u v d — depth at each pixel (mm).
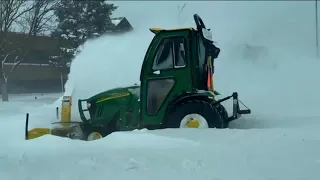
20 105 23312
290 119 11914
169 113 10109
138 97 10703
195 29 10562
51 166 7305
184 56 10250
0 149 8938
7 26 29172
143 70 10375
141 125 10312
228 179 6305
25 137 10680
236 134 9180
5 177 6789
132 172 6789
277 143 8352
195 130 9484
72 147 8742
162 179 6406
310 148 7887
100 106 10836
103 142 9109
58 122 11078
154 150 8047
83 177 6633
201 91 10242
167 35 10328
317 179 6180
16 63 32000
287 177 6301
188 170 6801
